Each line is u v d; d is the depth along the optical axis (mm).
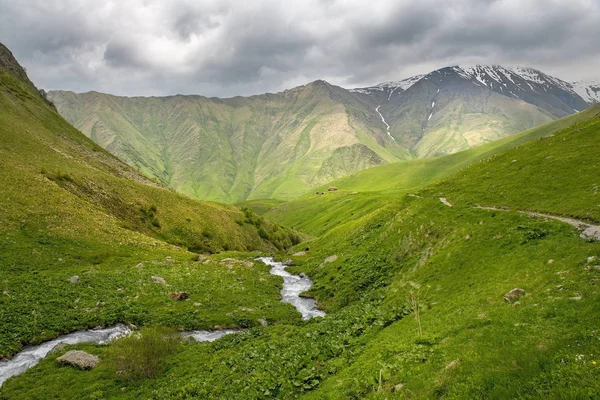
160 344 31922
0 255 47750
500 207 45688
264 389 22438
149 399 24625
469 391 14531
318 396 19750
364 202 193125
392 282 44500
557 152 56812
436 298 32062
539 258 28672
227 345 34750
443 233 45906
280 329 38625
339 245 73188
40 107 142125
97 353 31641
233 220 129250
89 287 45625
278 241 141875
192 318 42250
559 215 36906
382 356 21797
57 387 26344
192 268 62469
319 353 26656
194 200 126500
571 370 13227
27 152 87062
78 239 60625
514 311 20844
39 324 35688
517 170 57062
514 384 13695
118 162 143125
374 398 17109
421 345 21250
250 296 52625
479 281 30828
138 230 83438
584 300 18547
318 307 50125
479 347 17672
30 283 43062
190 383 25938
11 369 29156
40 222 59656
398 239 54344
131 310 41594
